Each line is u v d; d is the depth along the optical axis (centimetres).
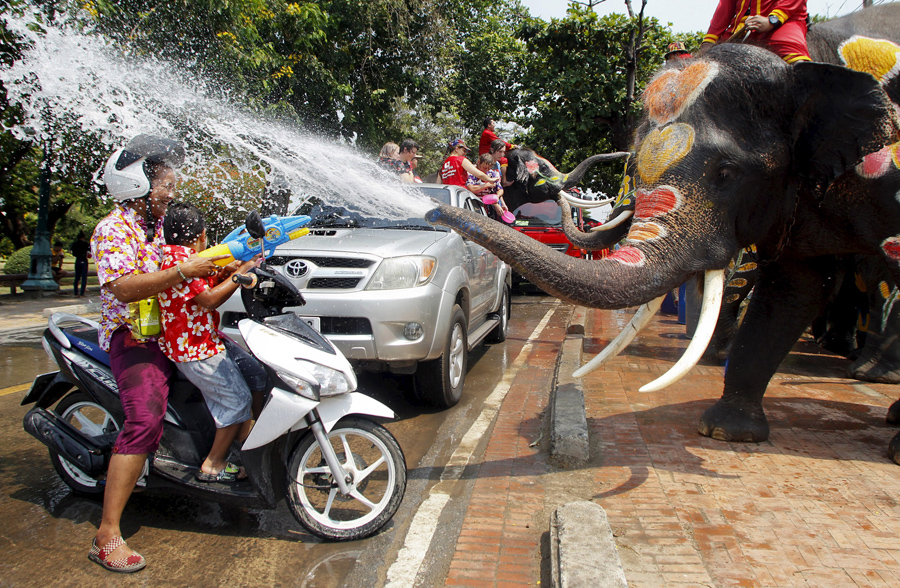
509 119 2378
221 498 329
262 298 344
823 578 276
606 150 2027
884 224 391
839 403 539
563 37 1880
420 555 313
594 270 330
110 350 322
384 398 592
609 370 647
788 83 365
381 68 1877
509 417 523
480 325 721
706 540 309
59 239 2869
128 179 299
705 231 357
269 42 1476
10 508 371
